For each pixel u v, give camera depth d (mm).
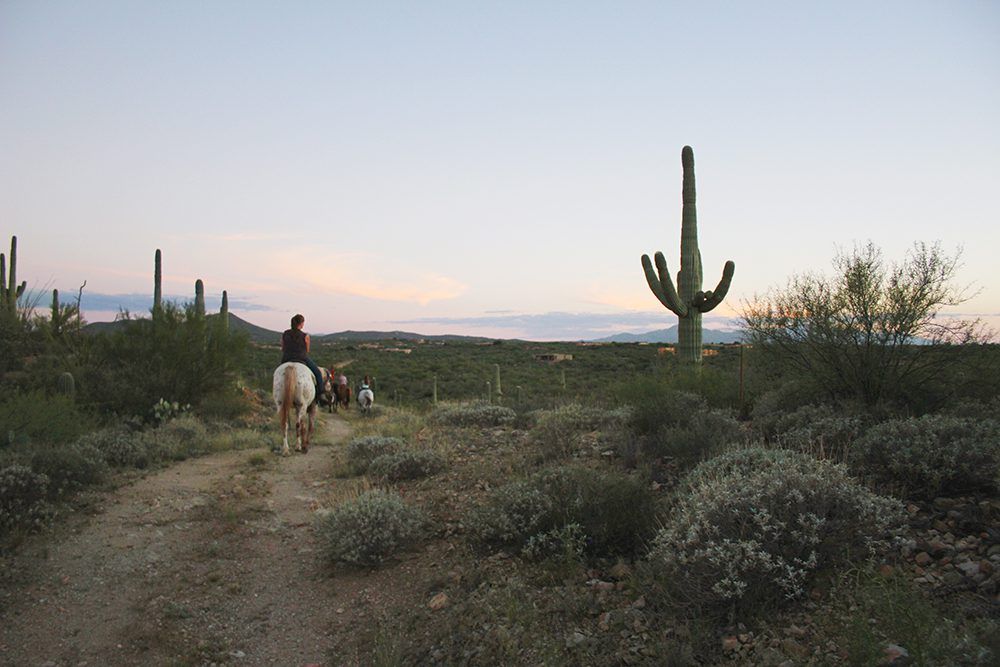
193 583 6562
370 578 6633
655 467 8266
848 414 8680
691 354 15906
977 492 5965
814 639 4195
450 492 8836
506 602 5500
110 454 11195
